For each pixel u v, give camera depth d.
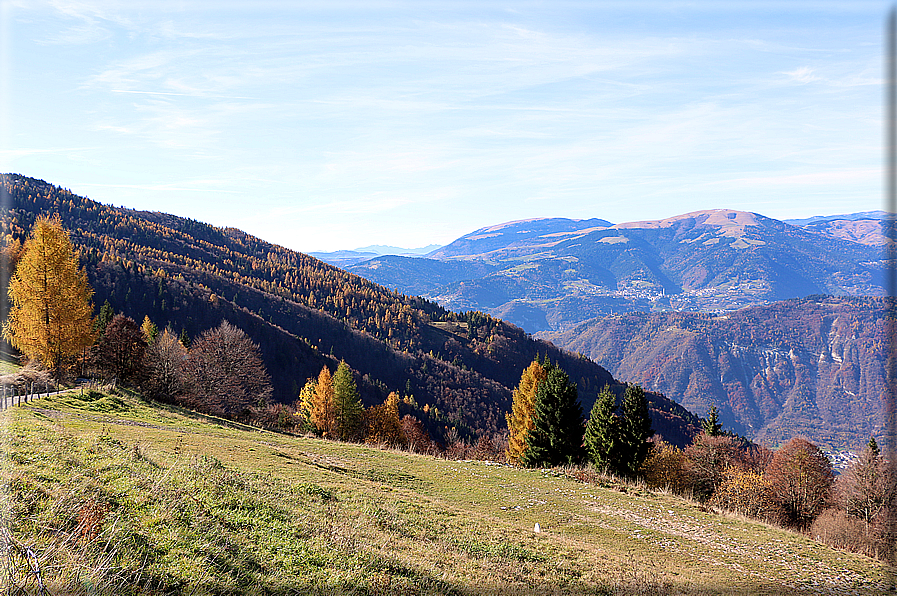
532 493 23.33
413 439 65.88
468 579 10.30
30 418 18.64
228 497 11.59
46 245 34.28
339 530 11.38
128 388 40.16
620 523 19.47
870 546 25.36
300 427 50.94
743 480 42.25
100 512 8.38
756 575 14.38
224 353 48.81
